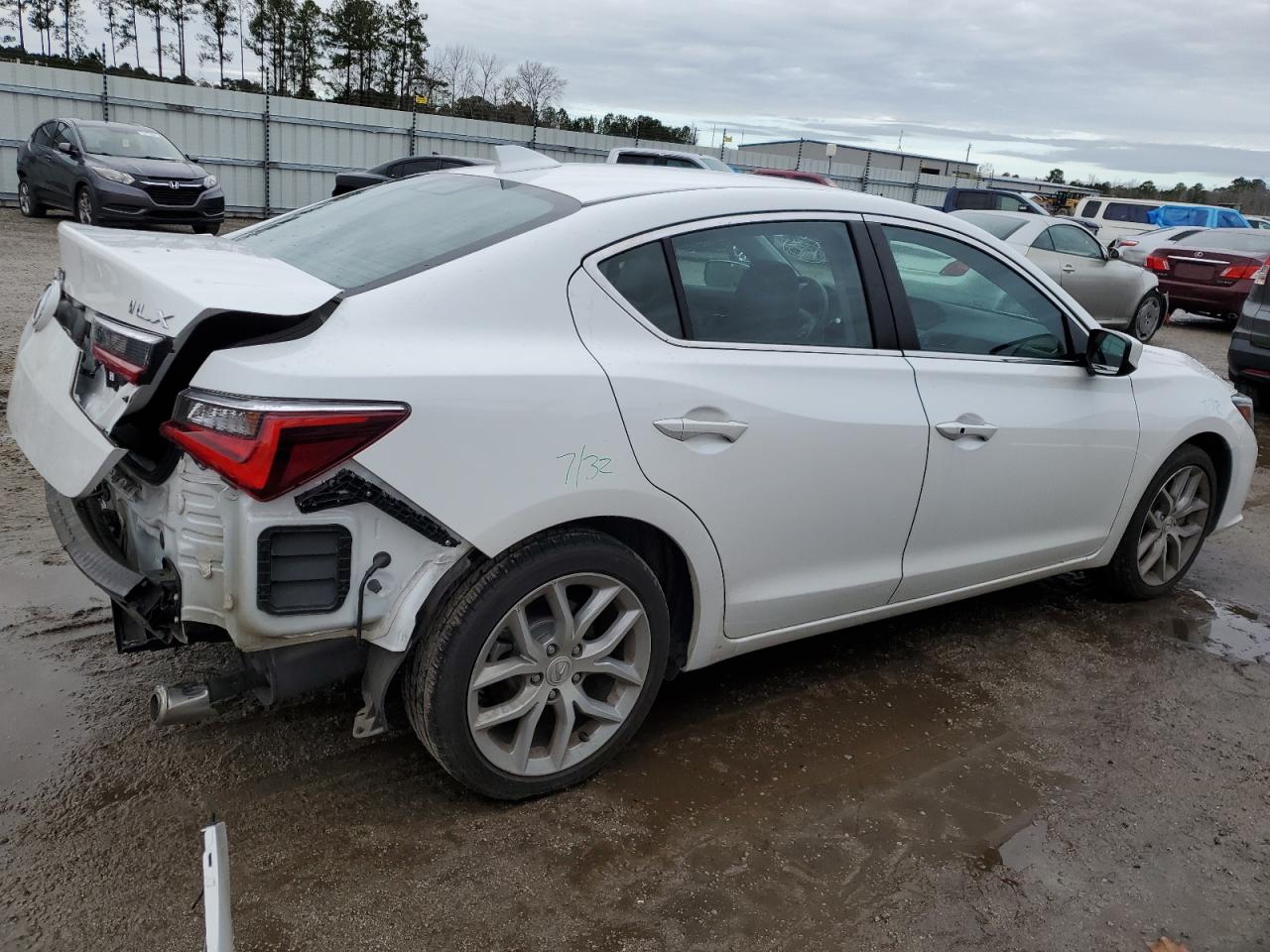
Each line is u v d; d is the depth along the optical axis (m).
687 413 2.61
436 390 2.21
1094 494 3.85
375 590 2.22
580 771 2.71
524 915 2.26
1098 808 2.86
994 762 3.06
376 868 2.37
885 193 33.50
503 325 2.40
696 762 2.92
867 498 3.07
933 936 2.31
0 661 3.11
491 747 2.52
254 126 21.66
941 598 3.52
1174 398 4.08
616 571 2.57
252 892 2.26
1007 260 3.52
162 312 2.14
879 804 2.79
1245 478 4.52
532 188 2.86
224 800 2.56
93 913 2.16
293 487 2.07
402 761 2.79
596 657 2.63
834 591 3.12
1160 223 24.03
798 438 2.84
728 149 29.25
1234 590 4.70
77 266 2.64
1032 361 3.55
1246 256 14.38
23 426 2.62
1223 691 3.64
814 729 3.16
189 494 2.13
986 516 3.47
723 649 2.96
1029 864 2.59
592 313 2.53
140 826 2.44
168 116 20.61
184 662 3.19
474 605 2.36
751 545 2.85
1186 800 2.93
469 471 2.27
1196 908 2.48
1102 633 4.08
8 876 2.24
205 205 14.82
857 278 3.09
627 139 26.86
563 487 2.41
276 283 2.30
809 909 2.36
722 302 2.78
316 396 2.07
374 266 2.51
